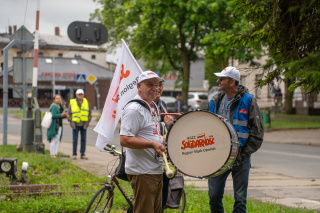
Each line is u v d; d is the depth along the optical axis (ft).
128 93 19.49
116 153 16.44
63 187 26.43
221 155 14.40
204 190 27.61
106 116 19.49
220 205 17.62
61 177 30.45
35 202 21.90
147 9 84.64
